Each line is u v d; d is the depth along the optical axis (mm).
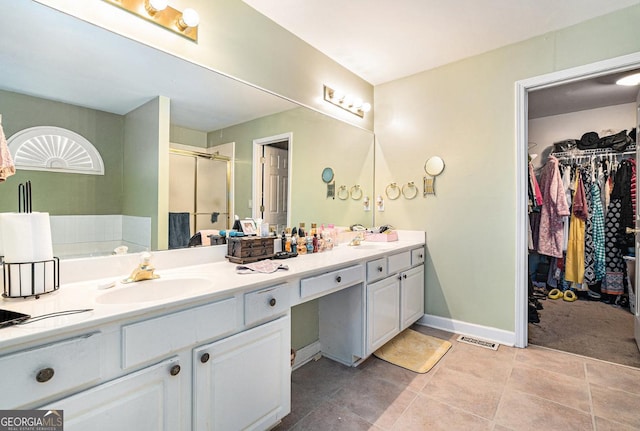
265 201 2023
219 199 1754
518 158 2254
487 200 2395
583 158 3637
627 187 3318
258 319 1286
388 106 2916
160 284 1289
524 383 1808
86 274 1255
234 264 1634
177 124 1563
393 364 2043
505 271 2326
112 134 1346
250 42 1850
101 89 1310
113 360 887
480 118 2418
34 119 1146
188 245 1601
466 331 2504
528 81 2211
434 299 2662
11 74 1098
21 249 1009
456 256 2547
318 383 1830
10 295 986
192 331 1059
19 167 1111
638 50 1840
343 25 2035
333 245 2361
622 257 3352
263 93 1945
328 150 2471
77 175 1251
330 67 2459
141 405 938
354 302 1989
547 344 2334
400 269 2330
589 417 1508
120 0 1324
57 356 785
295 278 1464
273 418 1353
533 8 1868
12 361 721
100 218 1310
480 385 1794
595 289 3541
